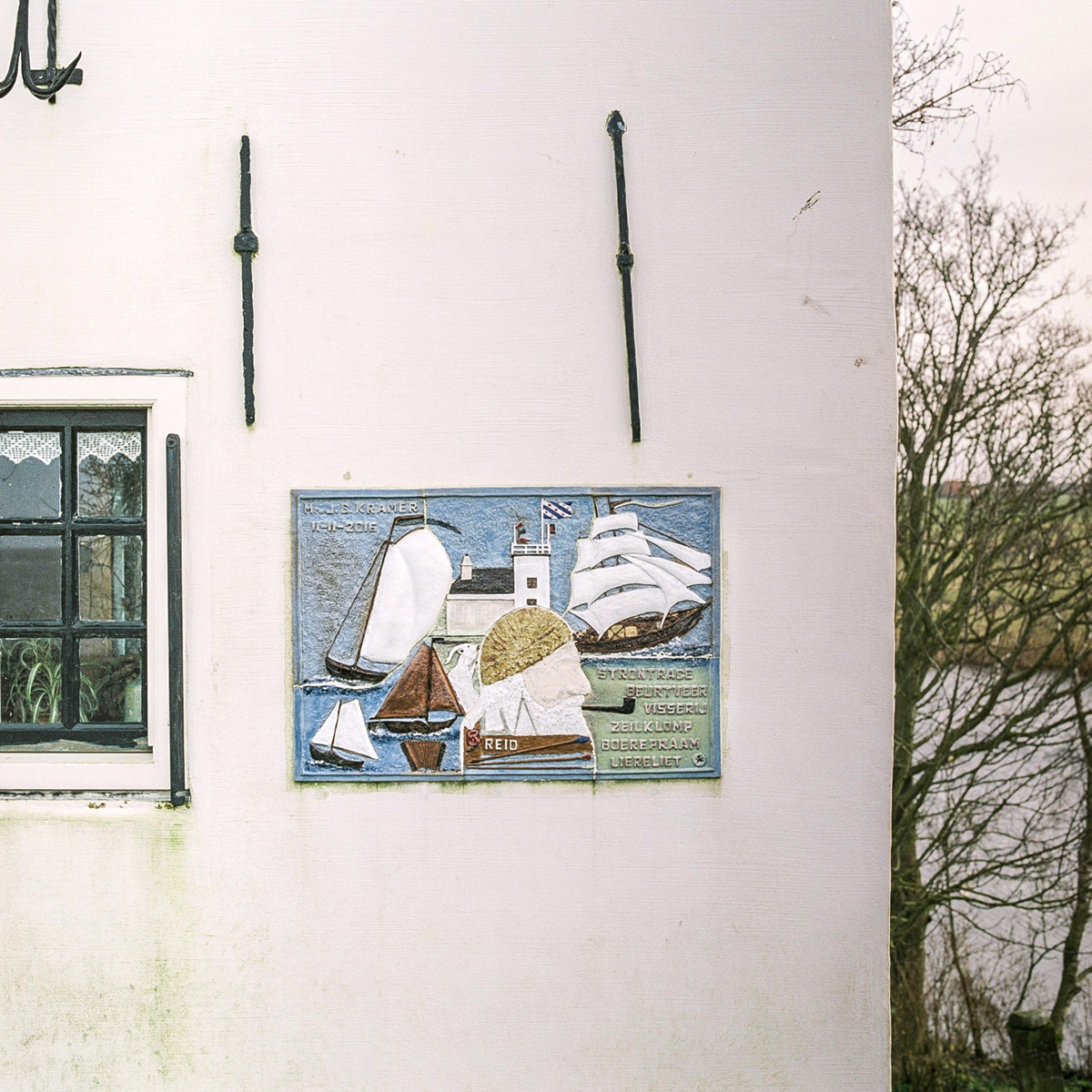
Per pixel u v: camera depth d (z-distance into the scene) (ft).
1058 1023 18.08
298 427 9.54
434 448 9.56
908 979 17.78
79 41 9.52
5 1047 9.57
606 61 9.55
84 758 9.63
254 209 9.53
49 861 9.54
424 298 9.55
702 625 9.56
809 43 9.59
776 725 9.61
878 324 9.65
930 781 17.88
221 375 9.54
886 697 9.62
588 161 9.57
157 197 9.54
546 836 9.54
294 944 9.54
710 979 9.60
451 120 9.55
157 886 9.54
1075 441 17.83
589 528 9.55
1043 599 17.74
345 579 9.53
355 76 9.51
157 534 9.57
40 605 9.86
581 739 9.52
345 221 9.53
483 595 9.52
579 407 9.58
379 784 9.51
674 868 9.58
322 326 9.54
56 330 9.54
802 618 9.61
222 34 9.50
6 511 9.82
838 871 9.62
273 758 9.51
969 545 18.25
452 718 9.50
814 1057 9.64
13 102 9.53
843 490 9.62
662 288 9.59
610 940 9.57
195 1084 9.55
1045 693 17.70
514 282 9.57
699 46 9.55
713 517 9.58
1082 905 17.89
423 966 9.53
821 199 9.62
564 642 9.52
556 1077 9.56
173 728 9.38
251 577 9.52
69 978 9.54
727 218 9.59
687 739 9.55
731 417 9.61
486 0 9.51
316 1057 9.54
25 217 9.54
